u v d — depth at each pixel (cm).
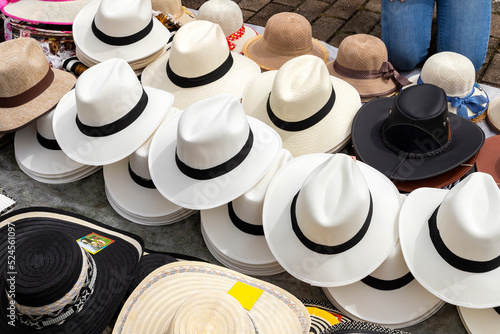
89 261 167
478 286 165
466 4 301
